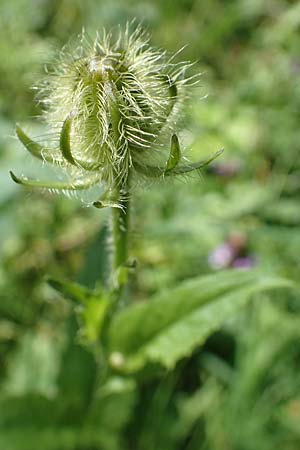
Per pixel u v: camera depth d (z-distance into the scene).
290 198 0.23
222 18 0.30
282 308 0.19
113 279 0.16
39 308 0.21
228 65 0.30
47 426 0.18
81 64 0.13
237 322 0.20
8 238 0.22
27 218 0.23
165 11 0.31
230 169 0.24
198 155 0.24
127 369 0.17
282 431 0.18
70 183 0.14
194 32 0.31
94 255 0.19
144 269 0.22
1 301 0.21
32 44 0.29
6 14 0.30
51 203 0.24
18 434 0.18
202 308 0.16
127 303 0.20
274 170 0.25
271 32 0.30
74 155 0.14
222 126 0.26
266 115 0.26
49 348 0.20
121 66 0.13
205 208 0.23
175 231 0.21
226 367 0.19
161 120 0.14
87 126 0.13
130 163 0.14
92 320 0.16
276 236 0.21
